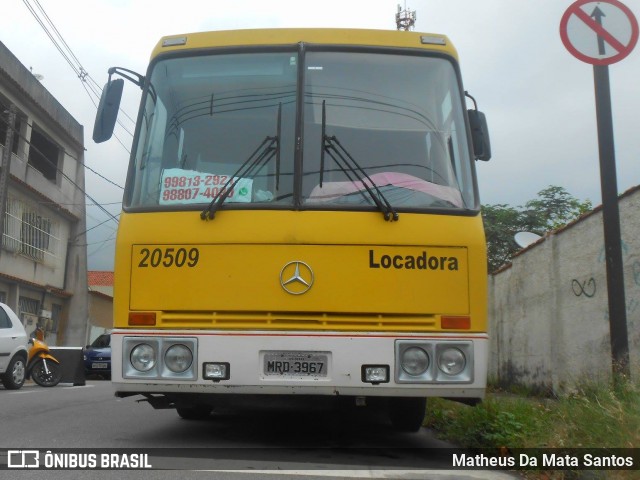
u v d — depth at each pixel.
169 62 6.25
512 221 21.39
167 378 5.36
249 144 5.84
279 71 6.07
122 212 5.75
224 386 5.32
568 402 6.47
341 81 6.02
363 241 5.47
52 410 9.22
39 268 25.80
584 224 10.69
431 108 6.04
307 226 5.50
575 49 6.86
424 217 5.57
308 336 5.34
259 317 5.39
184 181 5.78
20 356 13.88
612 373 6.62
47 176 27.39
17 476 4.97
